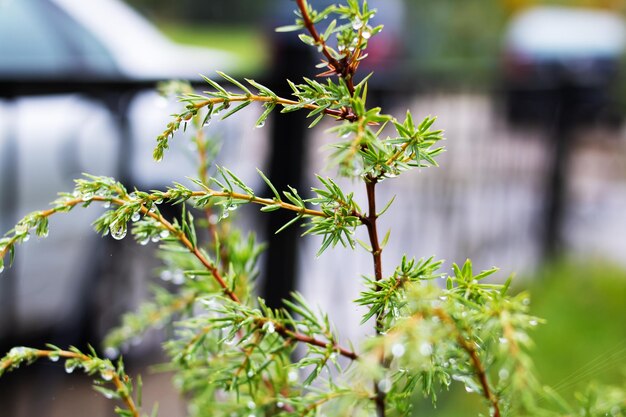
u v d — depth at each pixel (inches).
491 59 569.9
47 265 124.6
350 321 124.6
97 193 29.5
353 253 139.9
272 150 103.5
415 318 22.9
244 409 36.5
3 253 28.3
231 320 31.5
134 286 128.5
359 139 24.0
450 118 149.1
